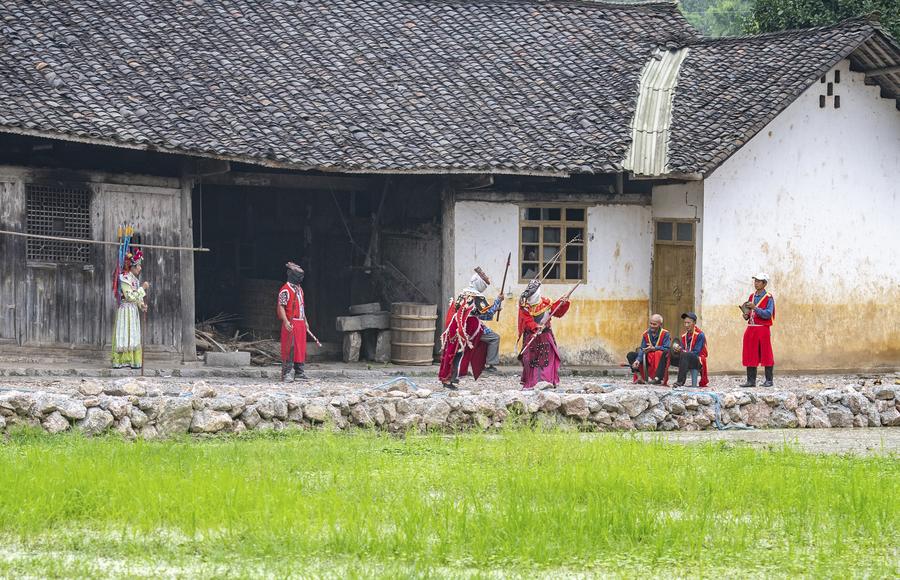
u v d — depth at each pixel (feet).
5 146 102.01
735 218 119.44
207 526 49.44
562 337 119.55
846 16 156.56
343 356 117.50
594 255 120.57
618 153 114.11
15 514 49.75
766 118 114.83
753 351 103.40
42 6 112.68
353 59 120.37
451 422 77.92
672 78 124.16
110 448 63.62
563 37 131.75
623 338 121.60
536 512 52.16
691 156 112.78
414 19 129.80
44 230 100.73
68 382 88.63
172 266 105.91
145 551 46.73
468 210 116.88
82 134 96.12
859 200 124.77
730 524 53.16
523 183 119.65
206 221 130.11
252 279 125.59
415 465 64.18
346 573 43.98
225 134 103.04
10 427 67.92
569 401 80.33
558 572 45.91
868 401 88.53
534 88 122.01
